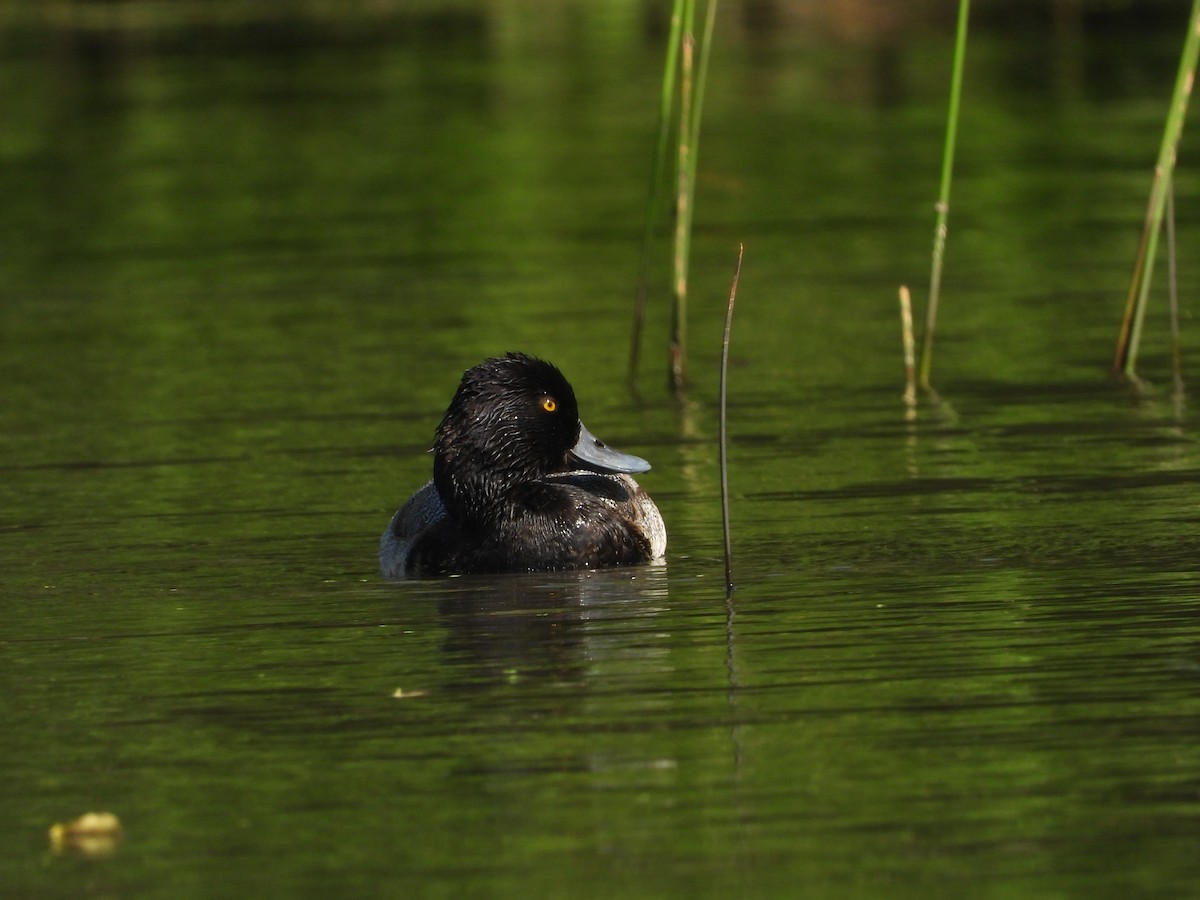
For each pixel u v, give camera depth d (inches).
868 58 1571.1
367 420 631.2
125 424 638.5
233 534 499.8
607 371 705.0
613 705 347.3
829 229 973.8
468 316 804.6
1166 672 353.7
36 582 457.1
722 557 462.0
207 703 358.9
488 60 1637.6
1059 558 443.5
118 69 1648.6
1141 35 1615.4
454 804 303.3
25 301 872.9
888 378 674.8
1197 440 563.8
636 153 1212.5
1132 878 269.9
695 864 278.7
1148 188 1034.7
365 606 427.2
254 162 1223.5
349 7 2039.9
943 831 286.5
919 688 350.3
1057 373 668.1
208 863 285.9
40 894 278.2
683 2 668.1
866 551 459.2
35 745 339.3
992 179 1084.5
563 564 454.0
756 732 329.4
